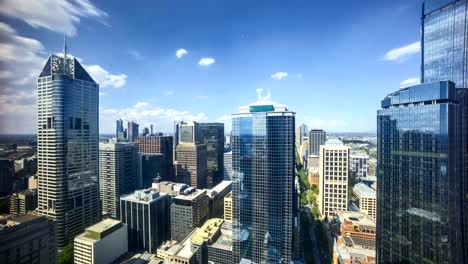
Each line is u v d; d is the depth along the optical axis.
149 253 180.12
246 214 147.50
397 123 113.50
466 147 104.50
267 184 142.50
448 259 90.81
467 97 105.50
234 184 151.25
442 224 93.12
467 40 114.81
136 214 186.62
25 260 90.75
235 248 149.50
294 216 153.25
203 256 155.75
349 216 187.62
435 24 128.00
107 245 159.38
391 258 114.12
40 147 173.75
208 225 185.25
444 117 94.88
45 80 175.38
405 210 107.56
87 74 197.12
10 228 87.81
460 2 116.94
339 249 150.88
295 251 155.75
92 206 196.50
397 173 112.69
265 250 142.25
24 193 154.62
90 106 197.75
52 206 170.75
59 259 151.50
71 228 176.88
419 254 100.25
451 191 93.81
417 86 105.19
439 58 126.12
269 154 142.25
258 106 147.75
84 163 190.00
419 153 102.31
